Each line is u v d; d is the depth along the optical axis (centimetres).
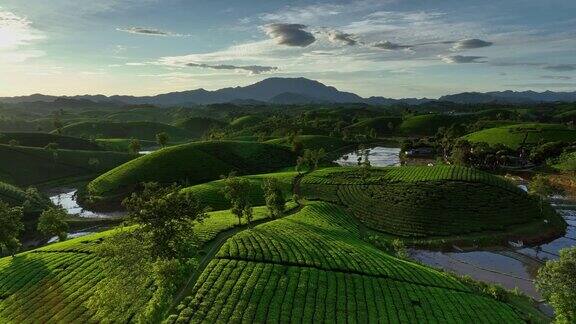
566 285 5422
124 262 5247
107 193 16200
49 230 10625
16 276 7094
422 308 6297
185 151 19762
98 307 5225
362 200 13275
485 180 13938
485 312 6438
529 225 11625
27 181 18800
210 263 6869
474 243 10625
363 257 7788
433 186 13562
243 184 9569
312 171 17912
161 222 5509
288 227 9206
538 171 19950
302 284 6425
